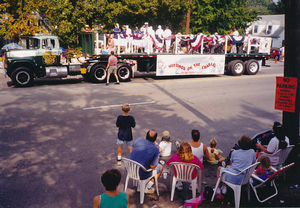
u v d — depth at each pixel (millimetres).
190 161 4637
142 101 11133
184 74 16516
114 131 7895
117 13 22719
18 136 7332
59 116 9000
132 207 4562
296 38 4809
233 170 4504
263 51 18750
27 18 19625
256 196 4621
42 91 12445
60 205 4551
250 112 10109
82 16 21500
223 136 7777
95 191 4980
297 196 4812
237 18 33938
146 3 24109
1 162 5930
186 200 4648
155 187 5203
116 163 6055
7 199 4660
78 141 7133
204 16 33188
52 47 13758
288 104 5109
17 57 13094
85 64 14852
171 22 28453
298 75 4949
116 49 15414
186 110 10117
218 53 17875
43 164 5898
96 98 11367
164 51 17078
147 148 4641
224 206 4543
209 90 13461
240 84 15148
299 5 4688
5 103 10281
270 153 5094
